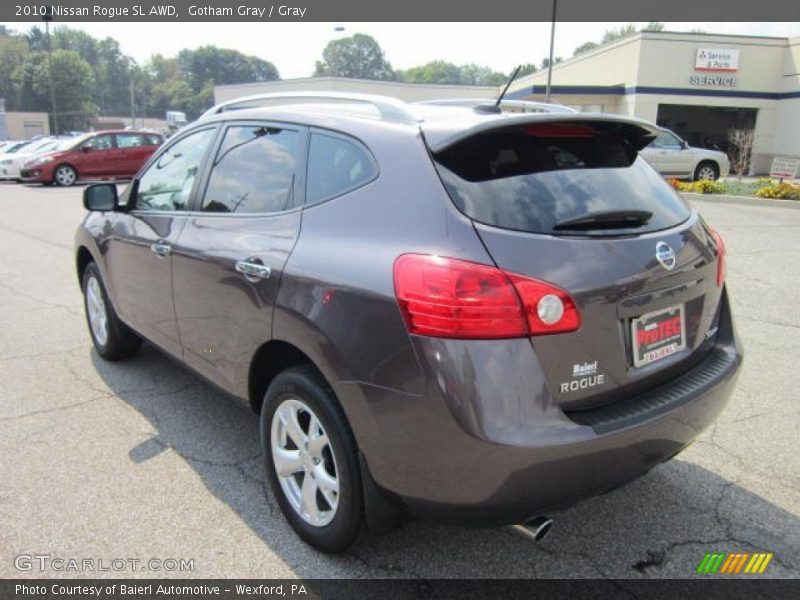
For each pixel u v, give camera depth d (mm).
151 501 3146
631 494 3217
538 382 2186
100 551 2779
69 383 4555
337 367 2426
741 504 3133
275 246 2807
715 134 31172
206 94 132750
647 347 2508
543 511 2275
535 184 2447
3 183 23578
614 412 2359
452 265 2178
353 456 2494
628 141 3006
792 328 5676
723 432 3811
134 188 4223
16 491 3209
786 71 28094
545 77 38188
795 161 17750
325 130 2887
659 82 28062
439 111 2820
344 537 2615
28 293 7105
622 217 2506
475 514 2248
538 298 2172
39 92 110500
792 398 4254
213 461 3525
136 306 4102
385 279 2305
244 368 3021
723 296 3062
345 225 2572
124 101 139500
